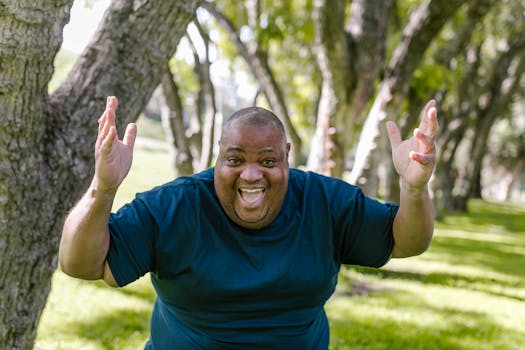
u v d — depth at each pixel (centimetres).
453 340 500
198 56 941
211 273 187
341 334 482
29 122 235
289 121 932
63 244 167
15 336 248
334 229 202
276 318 197
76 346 411
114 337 441
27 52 224
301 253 194
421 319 568
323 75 753
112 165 158
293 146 945
